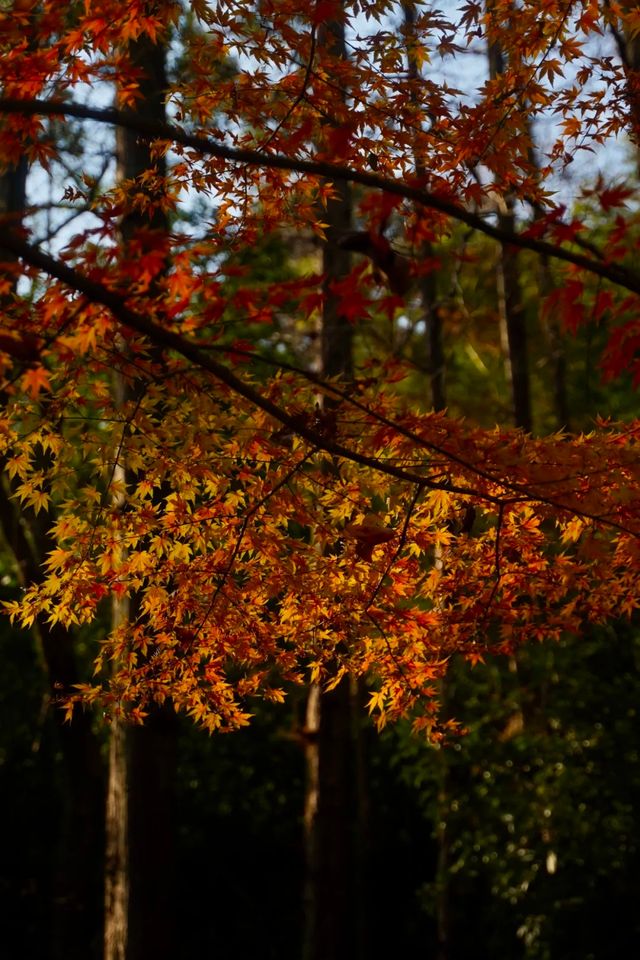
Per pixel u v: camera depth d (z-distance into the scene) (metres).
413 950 12.16
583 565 3.54
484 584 3.64
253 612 3.52
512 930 10.62
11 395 2.86
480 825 9.90
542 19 3.86
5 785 12.27
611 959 9.57
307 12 3.55
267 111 3.74
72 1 3.40
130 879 7.11
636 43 4.77
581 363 12.41
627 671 10.23
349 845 8.53
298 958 12.16
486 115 3.73
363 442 3.26
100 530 3.39
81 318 2.63
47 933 12.02
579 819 9.39
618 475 3.08
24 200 7.46
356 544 3.33
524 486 3.04
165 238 2.16
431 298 9.82
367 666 3.72
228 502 3.39
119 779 7.28
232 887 12.24
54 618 3.52
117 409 3.25
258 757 12.20
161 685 3.56
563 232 2.48
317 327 8.41
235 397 3.09
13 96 3.15
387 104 3.73
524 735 9.56
